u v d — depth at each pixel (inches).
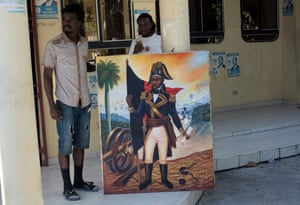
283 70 380.2
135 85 179.5
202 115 181.0
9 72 119.3
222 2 348.5
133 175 182.5
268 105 376.8
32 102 125.5
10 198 121.1
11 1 118.8
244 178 225.0
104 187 183.3
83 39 185.3
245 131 283.3
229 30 353.4
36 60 222.1
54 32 225.9
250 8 363.9
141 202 173.6
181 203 172.4
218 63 350.0
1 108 118.9
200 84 180.1
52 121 230.4
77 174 188.7
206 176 182.5
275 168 240.4
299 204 188.9
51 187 196.2
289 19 370.9
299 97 370.3
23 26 122.2
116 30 261.0
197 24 338.0
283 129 296.0
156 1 276.5
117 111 180.5
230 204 191.0
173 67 179.2
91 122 241.0
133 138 181.5
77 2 246.1
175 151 181.8
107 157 182.4
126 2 261.3
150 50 200.2
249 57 365.4
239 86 362.0
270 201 193.2
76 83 178.1
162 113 180.4
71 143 179.8
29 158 124.3
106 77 179.3
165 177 182.7
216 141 268.8
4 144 119.5
